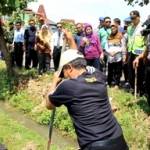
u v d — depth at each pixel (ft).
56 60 58.08
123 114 40.96
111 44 51.06
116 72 51.21
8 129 39.19
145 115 40.34
